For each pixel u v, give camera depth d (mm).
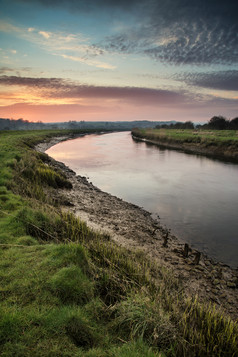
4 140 35688
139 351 3609
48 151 47031
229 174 25625
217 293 6934
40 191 12484
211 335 4605
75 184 19359
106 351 3533
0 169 14195
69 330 3689
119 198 17031
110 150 49031
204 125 88312
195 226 12523
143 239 10086
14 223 7637
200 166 30344
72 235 7832
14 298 4219
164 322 4355
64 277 4746
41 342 3406
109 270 5914
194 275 7727
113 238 9641
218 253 9820
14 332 3496
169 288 6406
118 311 4480
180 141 55188
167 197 17578
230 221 13281
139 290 5387
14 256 5695
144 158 37250
